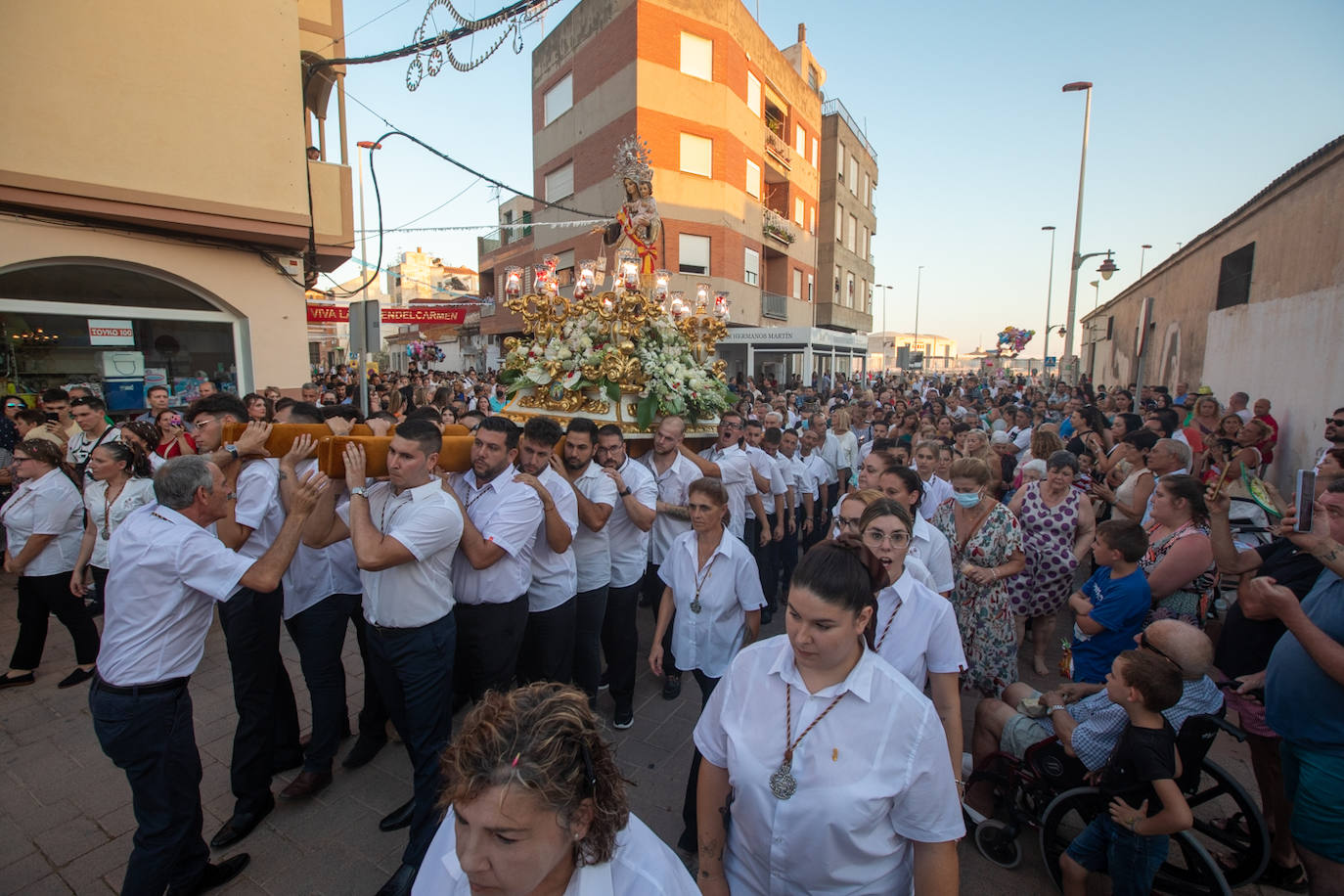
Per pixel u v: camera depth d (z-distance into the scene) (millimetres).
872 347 73312
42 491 4410
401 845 3086
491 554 3102
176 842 2502
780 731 1698
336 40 9312
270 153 8086
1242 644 3221
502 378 5551
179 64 7438
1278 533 2498
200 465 2586
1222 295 12406
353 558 3490
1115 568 3504
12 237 6801
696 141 20828
